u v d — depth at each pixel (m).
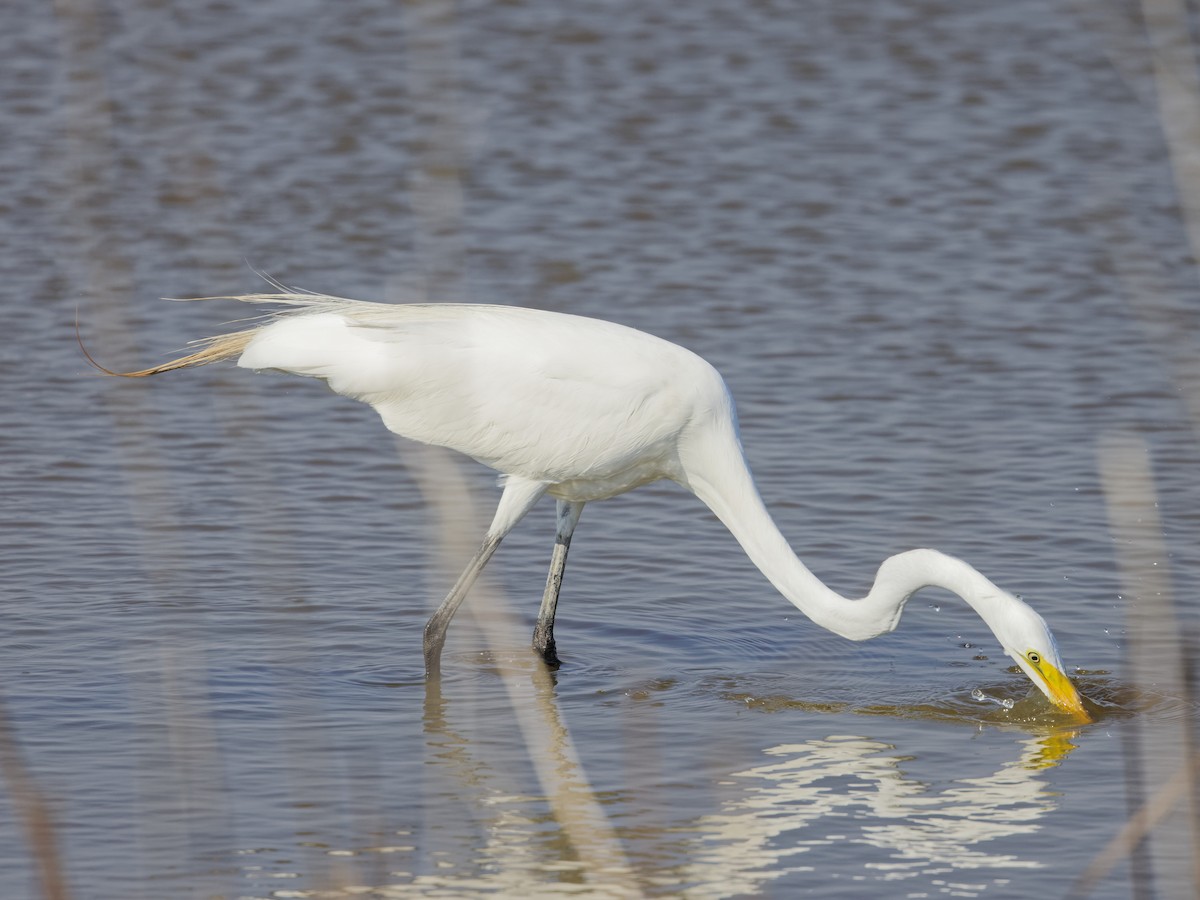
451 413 12.30
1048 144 27.25
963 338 19.75
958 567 11.57
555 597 12.49
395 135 27.17
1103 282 21.52
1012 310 20.66
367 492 15.51
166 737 10.78
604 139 27.36
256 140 26.67
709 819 9.89
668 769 10.57
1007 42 32.41
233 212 23.58
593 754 10.80
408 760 10.66
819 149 27.16
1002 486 15.62
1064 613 12.88
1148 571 12.66
